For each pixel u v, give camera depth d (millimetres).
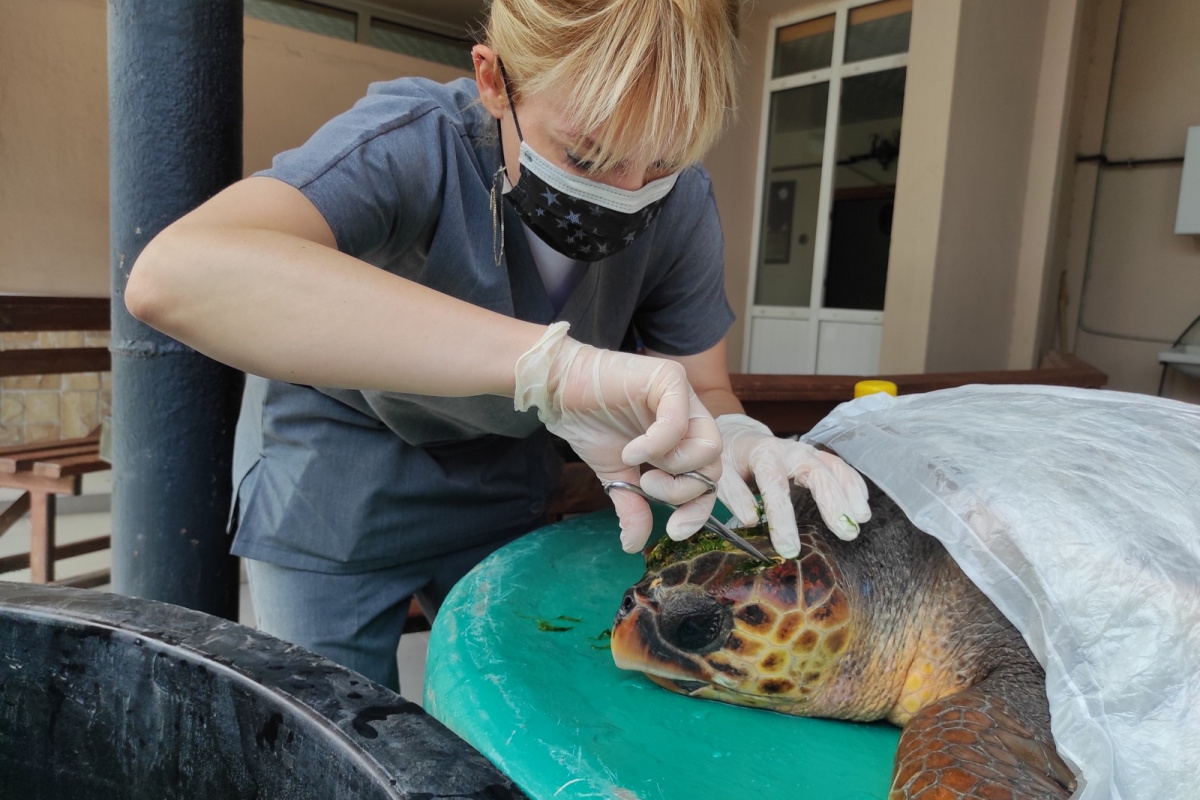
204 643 618
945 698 722
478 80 846
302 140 4441
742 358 5434
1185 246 4258
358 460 1188
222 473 1247
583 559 1133
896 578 831
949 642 808
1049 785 592
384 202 849
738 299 5352
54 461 2574
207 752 597
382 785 460
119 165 1119
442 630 898
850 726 818
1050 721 676
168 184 1116
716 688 789
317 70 4422
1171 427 883
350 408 1181
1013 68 4133
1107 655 664
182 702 605
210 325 655
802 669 777
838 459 896
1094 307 4621
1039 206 4395
